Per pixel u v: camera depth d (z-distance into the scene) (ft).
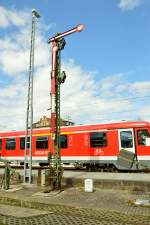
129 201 34.45
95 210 30.66
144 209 30.83
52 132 45.09
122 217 27.53
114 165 66.23
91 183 42.34
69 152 72.90
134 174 49.37
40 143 78.74
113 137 67.41
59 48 46.80
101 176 49.29
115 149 66.64
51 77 46.34
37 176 49.57
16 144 84.79
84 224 25.07
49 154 45.32
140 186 41.22
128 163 64.54
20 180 53.42
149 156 62.85
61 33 46.68
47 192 41.45
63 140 74.43
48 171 45.80
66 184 47.80
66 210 30.99
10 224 24.81
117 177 47.03
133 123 65.72
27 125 52.49
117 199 36.50
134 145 64.69
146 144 63.57
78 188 45.32
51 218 27.25
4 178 46.88
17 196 39.78
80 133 72.13
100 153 68.33
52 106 45.50
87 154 70.13
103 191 42.52
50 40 47.62
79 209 31.37
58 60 46.68
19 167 83.92
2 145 88.53
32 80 52.54
